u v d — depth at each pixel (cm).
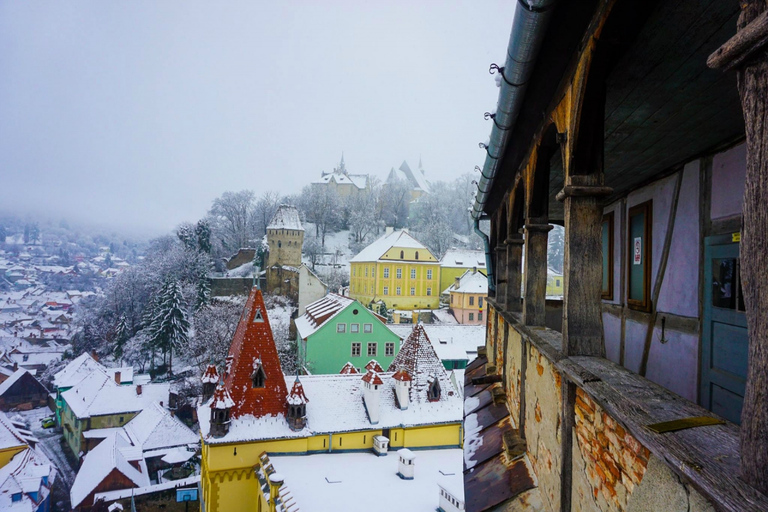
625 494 218
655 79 329
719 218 422
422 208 10025
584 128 301
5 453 3881
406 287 6253
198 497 3147
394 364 2572
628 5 242
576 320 305
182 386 4719
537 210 490
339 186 11206
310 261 8150
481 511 416
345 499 1689
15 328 10106
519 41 296
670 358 497
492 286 949
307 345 3653
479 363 1032
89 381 4991
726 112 372
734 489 130
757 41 124
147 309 6284
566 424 304
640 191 584
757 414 130
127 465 3534
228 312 4381
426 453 2227
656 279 536
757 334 131
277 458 2028
